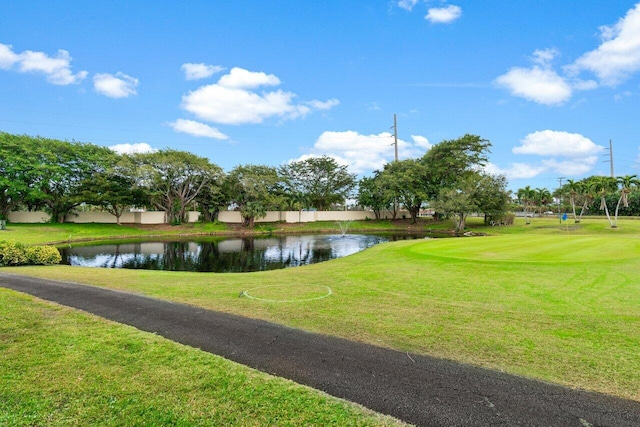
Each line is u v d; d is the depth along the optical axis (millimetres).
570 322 5422
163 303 6578
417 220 50875
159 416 2961
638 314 5836
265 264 18531
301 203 49562
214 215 47438
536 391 3398
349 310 6156
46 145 36188
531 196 44125
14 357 4020
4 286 8031
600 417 2982
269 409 3059
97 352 4176
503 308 6277
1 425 2834
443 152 45594
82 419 2932
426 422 2918
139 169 37000
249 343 4598
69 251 23703
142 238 33969
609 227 30781
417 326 5270
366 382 3570
